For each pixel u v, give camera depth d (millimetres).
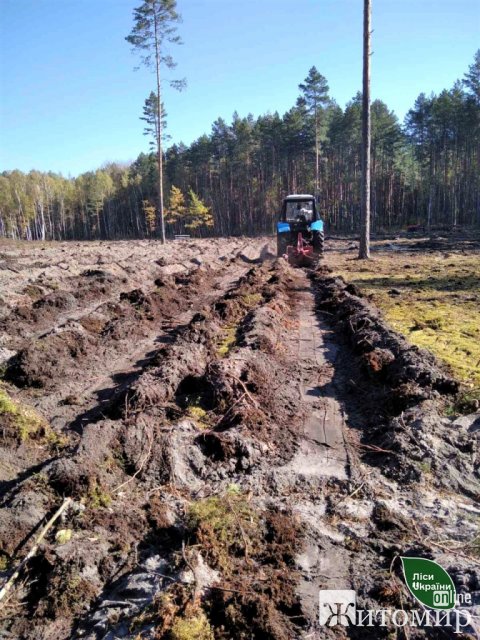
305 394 5859
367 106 16891
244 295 10836
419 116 49688
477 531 3441
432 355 6289
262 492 3953
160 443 4316
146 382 5477
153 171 67438
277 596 2881
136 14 26438
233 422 4859
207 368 5805
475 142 46406
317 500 3863
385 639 2656
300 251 16734
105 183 75438
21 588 3016
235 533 3340
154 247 28125
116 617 2779
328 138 51281
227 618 2689
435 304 10242
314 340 8148
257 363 6129
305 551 3301
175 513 3660
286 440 4719
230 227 59031
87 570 3080
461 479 4023
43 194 80500
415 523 3566
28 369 6180
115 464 4105
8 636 2729
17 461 4289
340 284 12188
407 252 22281
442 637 2658
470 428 4684
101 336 7973
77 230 80375
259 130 55750
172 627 2602
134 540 3387
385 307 10016
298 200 17547
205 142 59000
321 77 41375
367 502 3797
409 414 4762
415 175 61500
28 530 3365
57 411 5461
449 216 49656
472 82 42719
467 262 17672
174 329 9062
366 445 4621
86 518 3480
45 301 9766
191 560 3076
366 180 18547
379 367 6070
